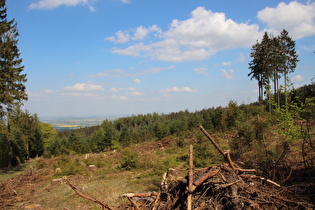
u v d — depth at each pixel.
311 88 7.59
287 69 29.16
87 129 58.47
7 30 18.88
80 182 11.98
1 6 19.36
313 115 6.31
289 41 28.59
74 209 7.52
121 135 31.80
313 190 4.36
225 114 21.31
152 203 4.80
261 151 7.79
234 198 4.00
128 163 14.97
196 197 4.46
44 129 42.53
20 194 10.62
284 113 6.96
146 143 25.73
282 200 4.01
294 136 6.51
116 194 8.45
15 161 24.56
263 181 4.91
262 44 29.23
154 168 13.02
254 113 19.97
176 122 30.50
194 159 12.62
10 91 18.75
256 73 30.70
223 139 16.81
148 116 57.94
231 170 5.10
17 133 27.70
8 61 18.94
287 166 5.68
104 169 15.52
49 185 12.15
